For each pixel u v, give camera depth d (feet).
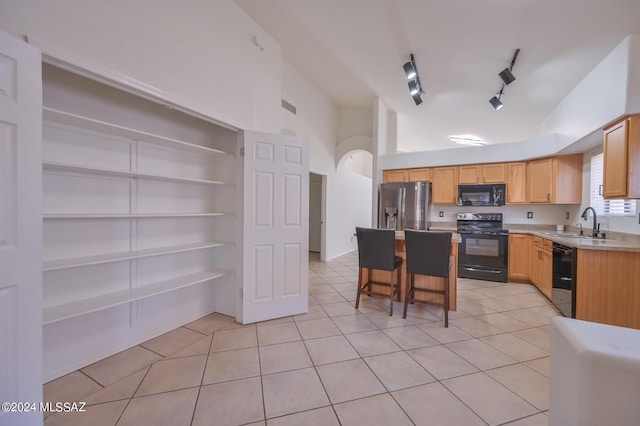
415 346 7.63
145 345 7.56
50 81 5.90
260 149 9.03
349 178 23.66
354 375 6.30
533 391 5.79
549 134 14.32
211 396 5.57
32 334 4.24
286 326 8.86
